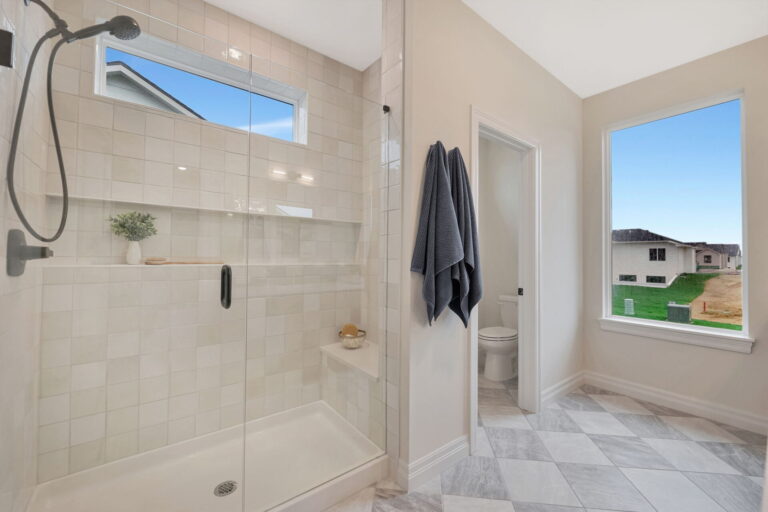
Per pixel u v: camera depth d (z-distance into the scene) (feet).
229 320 6.42
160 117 5.87
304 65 8.12
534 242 8.01
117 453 5.35
